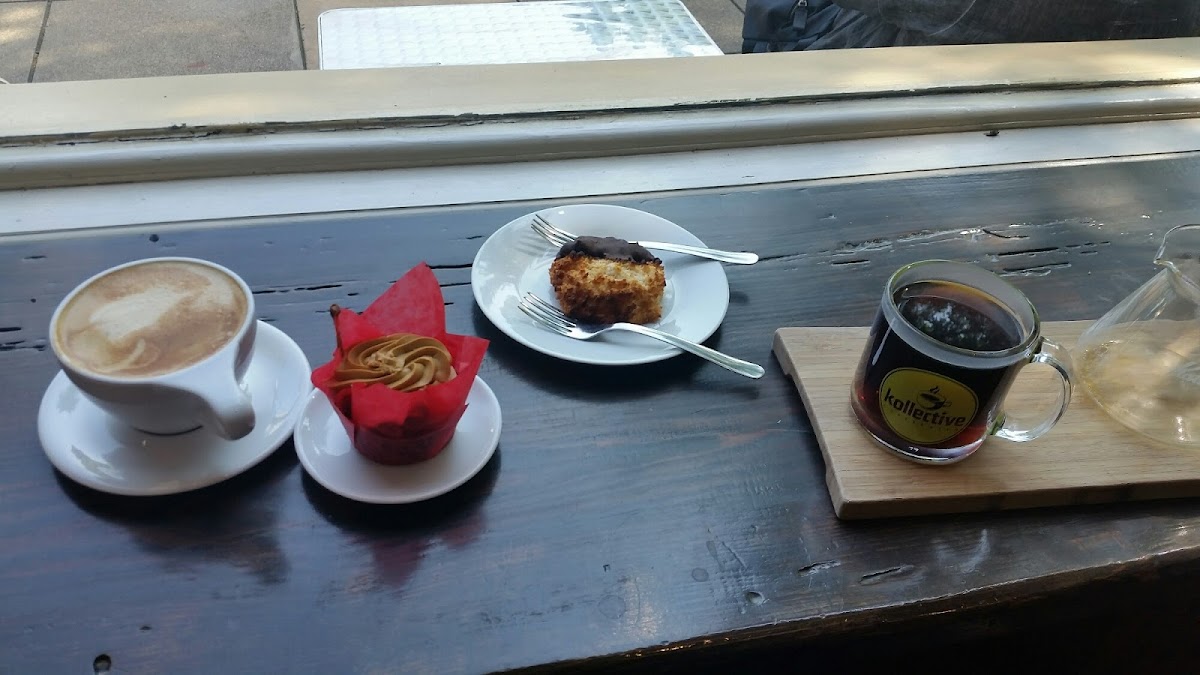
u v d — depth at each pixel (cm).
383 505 53
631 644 48
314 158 79
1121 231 84
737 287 74
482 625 48
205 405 47
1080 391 64
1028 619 57
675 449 59
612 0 150
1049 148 96
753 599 51
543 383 63
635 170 87
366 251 71
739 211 82
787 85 95
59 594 47
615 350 65
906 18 132
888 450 58
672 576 52
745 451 60
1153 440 61
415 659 46
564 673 47
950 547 55
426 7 136
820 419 60
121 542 50
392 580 50
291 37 121
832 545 55
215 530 51
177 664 45
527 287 71
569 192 82
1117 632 78
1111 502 59
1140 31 124
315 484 54
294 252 70
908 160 92
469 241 74
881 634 52
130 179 76
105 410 51
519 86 90
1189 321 65
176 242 69
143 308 53
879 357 56
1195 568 57
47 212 71
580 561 52
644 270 68
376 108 83
